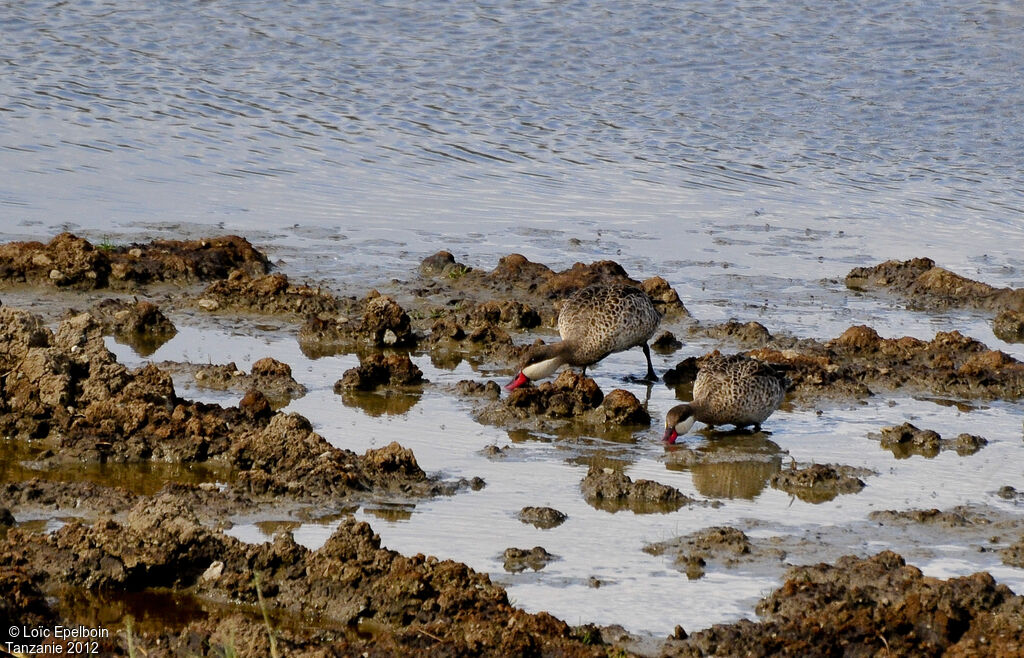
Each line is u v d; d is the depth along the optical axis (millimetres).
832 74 33469
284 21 38031
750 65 34156
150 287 20391
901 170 28000
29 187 25250
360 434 14852
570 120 30859
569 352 16594
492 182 26875
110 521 11477
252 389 15844
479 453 14422
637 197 26188
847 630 10234
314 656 9742
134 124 29844
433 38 36469
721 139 29766
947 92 32125
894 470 14211
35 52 35031
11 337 15070
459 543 12094
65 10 38781
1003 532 12516
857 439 15227
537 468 14047
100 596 11109
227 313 19469
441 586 10789
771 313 20078
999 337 19359
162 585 11297
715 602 11031
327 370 17203
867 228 24688
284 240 23094
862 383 16906
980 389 16875
